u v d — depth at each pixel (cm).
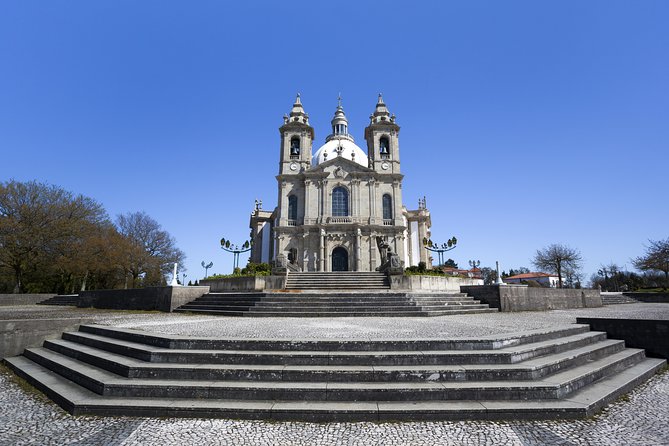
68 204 4006
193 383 649
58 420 588
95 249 4012
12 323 1070
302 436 516
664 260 3741
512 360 698
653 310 2128
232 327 1102
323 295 1808
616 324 1088
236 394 624
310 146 5184
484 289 1953
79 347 962
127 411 600
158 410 594
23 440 514
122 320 1385
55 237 3694
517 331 909
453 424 551
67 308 2588
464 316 1585
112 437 519
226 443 495
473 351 717
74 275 4241
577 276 7331
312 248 4597
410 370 653
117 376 714
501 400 607
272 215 5325
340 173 4862
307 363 703
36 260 3669
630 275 7250
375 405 588
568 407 575
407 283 2370
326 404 596
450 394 609
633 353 965
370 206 4750
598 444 489
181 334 898
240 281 2402
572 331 1007
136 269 4859
